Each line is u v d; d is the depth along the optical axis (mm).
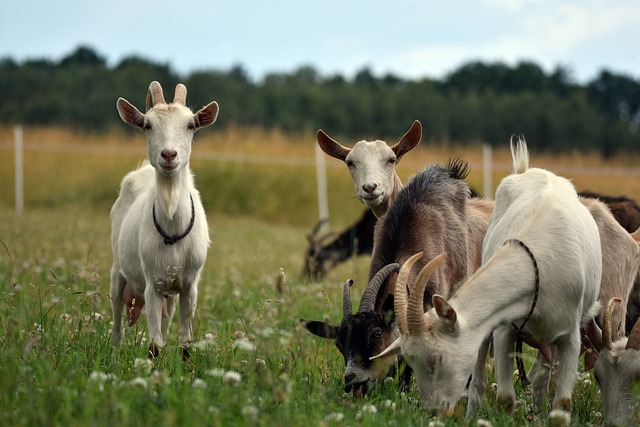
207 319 11391
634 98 84062
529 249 7988
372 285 9148
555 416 7445
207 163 34531
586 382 9445
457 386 7359
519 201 8852
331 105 62281
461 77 84188
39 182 33531
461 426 7766
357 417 7227
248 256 20234
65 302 11281
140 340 9523
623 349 8227
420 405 8117
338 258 21547
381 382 8789
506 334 8273
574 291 8039
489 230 9266
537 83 84188
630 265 10141
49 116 53844
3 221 23703
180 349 9516
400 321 7430
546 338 8164
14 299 11008
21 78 58312
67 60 83250
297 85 71375
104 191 33344
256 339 9102
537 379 8758
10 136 37594
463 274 10414
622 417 7996
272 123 58969
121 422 6172
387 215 10312
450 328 7371
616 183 33812
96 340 9094
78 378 7438
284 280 9750
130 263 10906
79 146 36625
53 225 22672
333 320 11930
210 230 27312
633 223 12617
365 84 75000
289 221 32812
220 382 7773
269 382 7289
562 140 65625
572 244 8109
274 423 6375
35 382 7355
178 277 10430
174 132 9828
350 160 11367
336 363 9750
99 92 55594
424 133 63031
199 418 6277
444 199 10531
